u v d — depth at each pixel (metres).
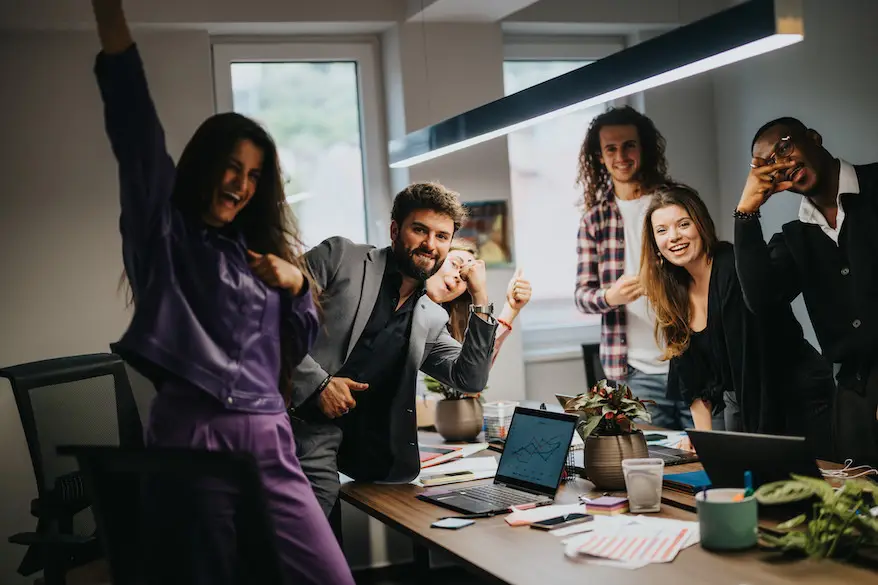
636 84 2.59
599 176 4.58
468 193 4.43
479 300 3.11
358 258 2.92
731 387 3.57
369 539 4.27
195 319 1.91
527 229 4.83
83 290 3.99
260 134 1.99
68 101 3.97
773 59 4.61
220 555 1.88
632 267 4.50
